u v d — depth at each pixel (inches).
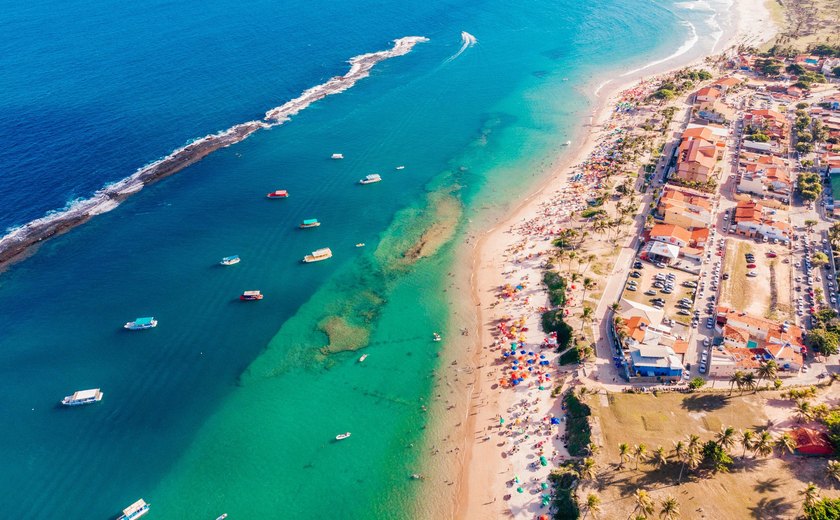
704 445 3649.1
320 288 5698.8
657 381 4357.8
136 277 5797.2
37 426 4360.2
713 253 5669.3
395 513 3737.7
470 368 4753.9
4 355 4940.9
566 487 3651.6
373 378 4729.3
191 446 4215.1
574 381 4451.3
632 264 5610.2
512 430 4188.0
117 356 4955.7
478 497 3779.5
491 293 5531.5
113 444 4229.8
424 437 4227.4
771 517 3326.8
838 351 4411.9
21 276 5772.6
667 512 3225.9
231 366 4872.0
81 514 3784.5
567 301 5182.1
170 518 3742.6
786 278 5285.4
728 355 4392.2
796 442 3722.9
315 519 3715.6
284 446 4202.8
